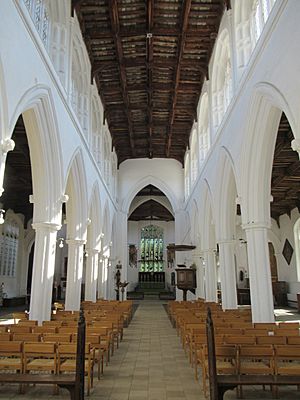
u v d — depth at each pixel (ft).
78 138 42.65
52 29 35.65
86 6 40.73
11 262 73.31
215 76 48.80
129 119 67.31
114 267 81.71
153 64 51.52
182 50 47.32
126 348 30.37
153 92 59.67
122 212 84.69
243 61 36.17
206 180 54.39
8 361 18.47
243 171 33.35
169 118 68.74
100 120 61.05
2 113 21.39
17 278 76.28
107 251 71.15
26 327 23.62
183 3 39.88
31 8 27.89
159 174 87.10
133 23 43.75
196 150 66.85
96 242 59.36
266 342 18.98
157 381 20.31
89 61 49.75
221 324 25.46
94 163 53.67
